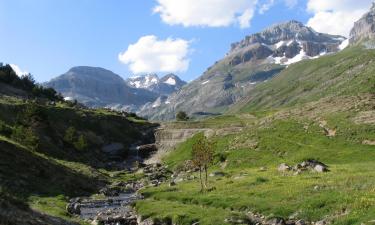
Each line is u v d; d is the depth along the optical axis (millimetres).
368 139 114312
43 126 156625
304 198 54312
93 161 168875
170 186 95062
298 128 138500
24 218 38781
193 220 51656
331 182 62844
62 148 156875
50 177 86062
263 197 61531
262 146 133875
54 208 61344
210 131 180000
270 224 46812
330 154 110875
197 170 138125
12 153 81875
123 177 134250
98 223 55844
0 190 41594
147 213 59219
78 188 91688
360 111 135125
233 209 57938
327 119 137000
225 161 133500
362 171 76875
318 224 43375
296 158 114125
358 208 43438
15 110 167125
